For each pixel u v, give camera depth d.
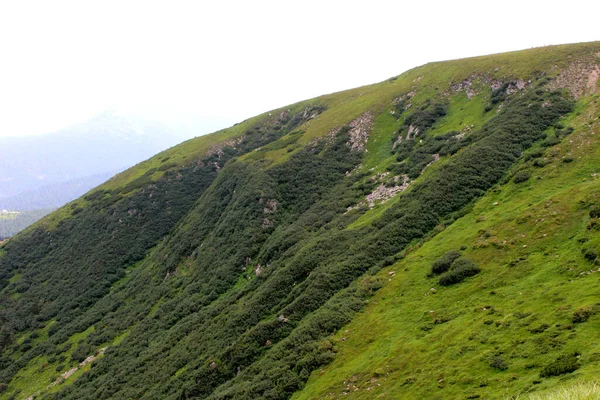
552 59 85.12
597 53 81.12
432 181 63.84
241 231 86.94
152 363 62.34
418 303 39.50
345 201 79.44
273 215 87.75
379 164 89.00
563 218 39.78
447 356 29.16
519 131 66.06
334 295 49.12
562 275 32.50
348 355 36.97
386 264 50.75
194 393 46.88
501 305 32.50
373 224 61.97
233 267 78.75
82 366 76.88
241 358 47.00
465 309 34.72
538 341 25.45
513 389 22.08
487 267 39.09
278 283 58.91
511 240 40.94
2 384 81.31
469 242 44.78
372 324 39.84
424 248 49.72
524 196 49.06
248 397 37.81
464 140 73.00
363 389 30.47
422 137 86.56
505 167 59.72
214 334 58.25
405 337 34.94
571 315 26.22
